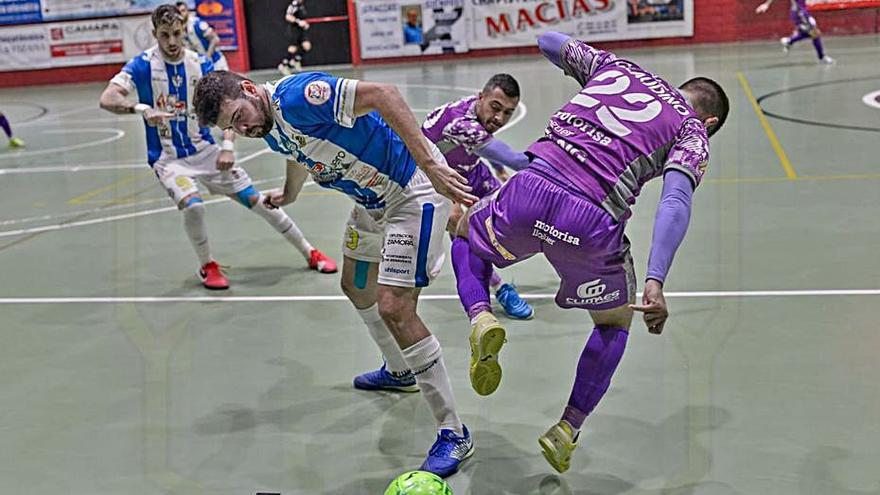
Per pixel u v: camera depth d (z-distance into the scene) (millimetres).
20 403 4051
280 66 19344
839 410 3545
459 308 5035
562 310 4918
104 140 12414
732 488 3053
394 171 3236
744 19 19391
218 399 4016
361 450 3494
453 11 19953
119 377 4309
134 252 6656
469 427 3613
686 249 5855
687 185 2777
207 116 2996
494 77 4320
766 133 9797
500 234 2990
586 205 2838
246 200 5746
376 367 4293
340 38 20375
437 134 4453
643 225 6539
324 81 2973
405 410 3844
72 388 4199
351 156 3178
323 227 7117
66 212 8117
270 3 20141
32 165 10688
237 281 5789
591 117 2951
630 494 3061
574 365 4168
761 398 3695
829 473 3104
